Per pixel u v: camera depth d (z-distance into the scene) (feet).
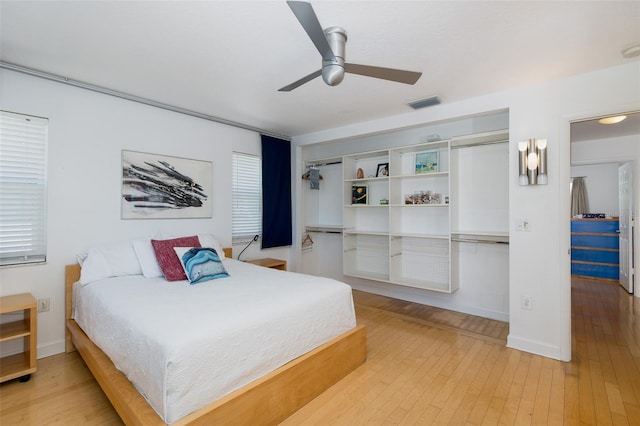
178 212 11.41
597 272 18.15
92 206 9.37
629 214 14.79
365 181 14.93
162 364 4.64
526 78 8.48
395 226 13.30
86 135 9.27
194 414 4.72
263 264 13.10
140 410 4.82
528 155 8.75
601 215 18.76
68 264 8.96
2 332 7.39
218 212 12.69
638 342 9.50
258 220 14.44
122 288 7.66
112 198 9.77
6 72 7.97
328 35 6.22
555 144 8.51
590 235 18.34
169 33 6.44
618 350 8.95
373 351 8.96
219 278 8.76
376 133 13.00
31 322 7.40
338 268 16.19
